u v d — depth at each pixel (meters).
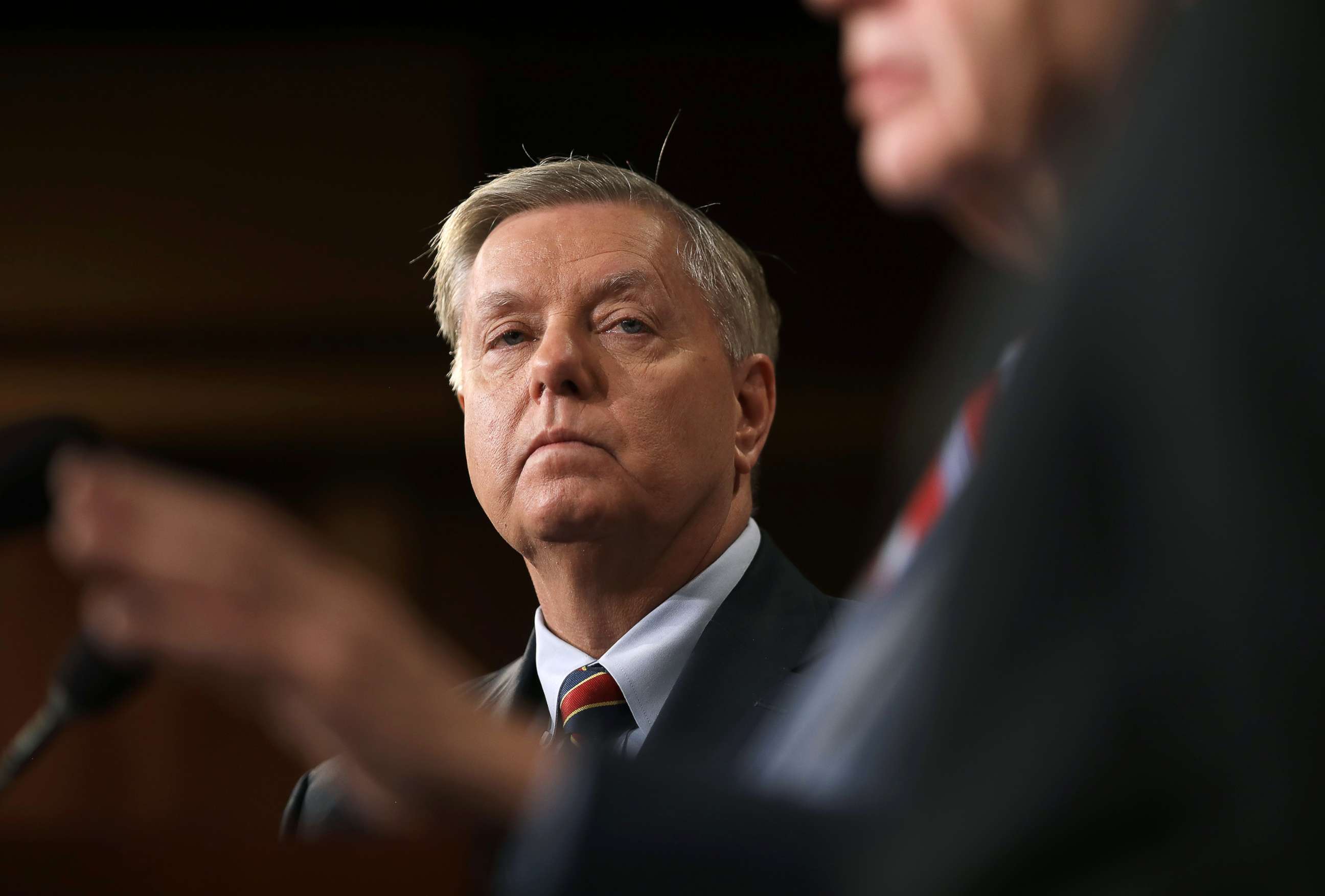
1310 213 0.43
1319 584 0.42
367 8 7.36
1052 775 0.43
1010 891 0.44
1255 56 0.45
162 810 6.61
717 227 2.31
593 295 2.13
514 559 7.41
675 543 2.11
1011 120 0.49
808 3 0.54
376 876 0.73
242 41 7.47
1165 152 0.45
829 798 0.53
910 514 0.57
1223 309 0.43
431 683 0.67
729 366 2.21
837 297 7.17
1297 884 0.42
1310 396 0.42
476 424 2.16
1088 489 0.44
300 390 7.40
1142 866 0.43
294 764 6.74
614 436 2.06
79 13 7.37
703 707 1.95
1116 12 0.48
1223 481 0.42
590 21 7.28
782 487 7.29
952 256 7.14
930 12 0.51
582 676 2.07
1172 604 0.43
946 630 0.46
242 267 7.50
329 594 0.66
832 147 7.17
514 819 0.66
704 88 7.20
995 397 0.48
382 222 7.50
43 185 7.46
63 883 0.77
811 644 2.04
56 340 7.41
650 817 0.55
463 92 7.41
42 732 0.94
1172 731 0.43
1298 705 0.42
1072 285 0.45
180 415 7.39
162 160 7.52
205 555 0.63
